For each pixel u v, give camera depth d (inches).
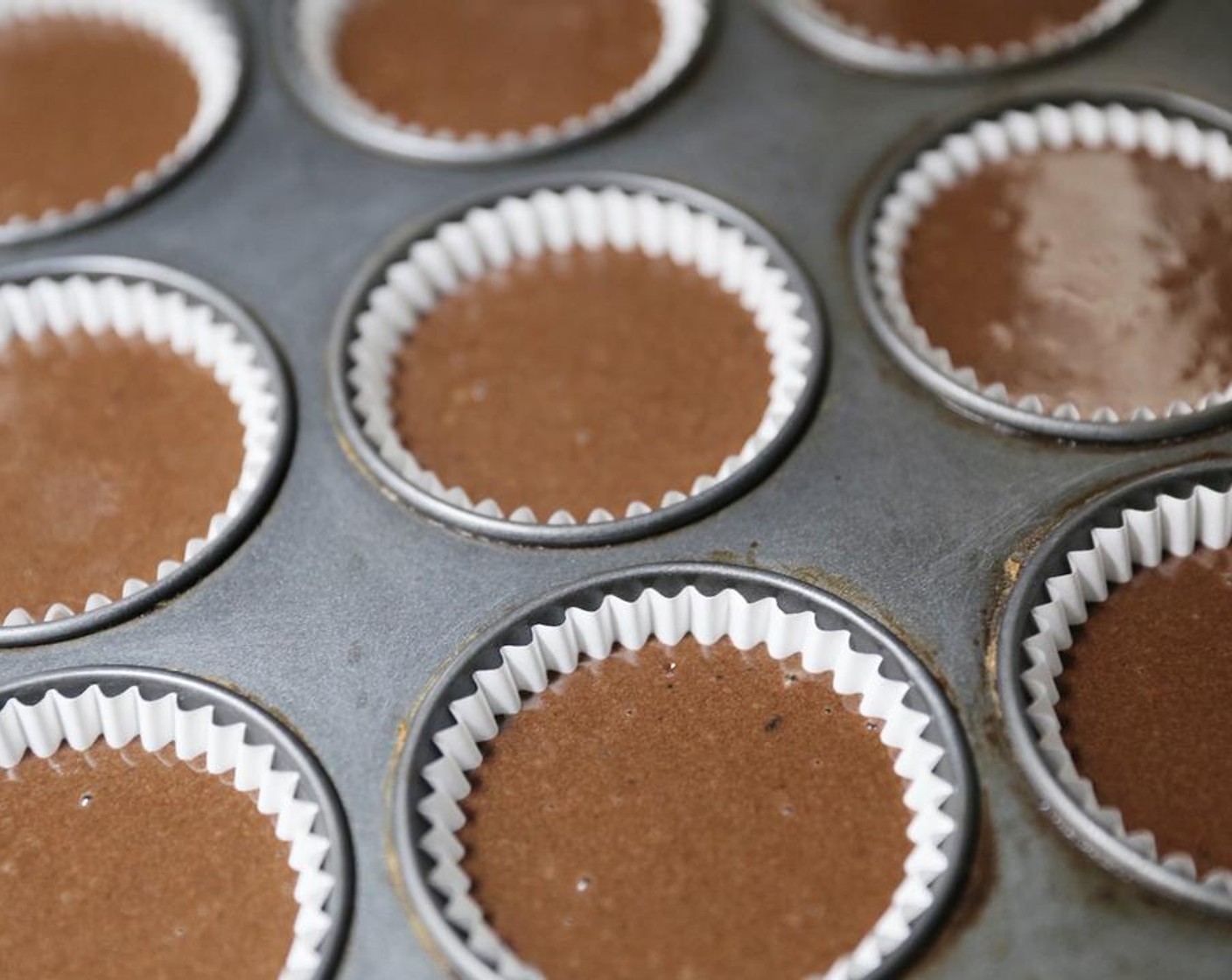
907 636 11.9
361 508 12.8
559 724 12.0
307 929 11.2
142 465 13.3
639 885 11.4
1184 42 14.7
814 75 14.9
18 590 12.7
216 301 13.9
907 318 13.4
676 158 14.4
